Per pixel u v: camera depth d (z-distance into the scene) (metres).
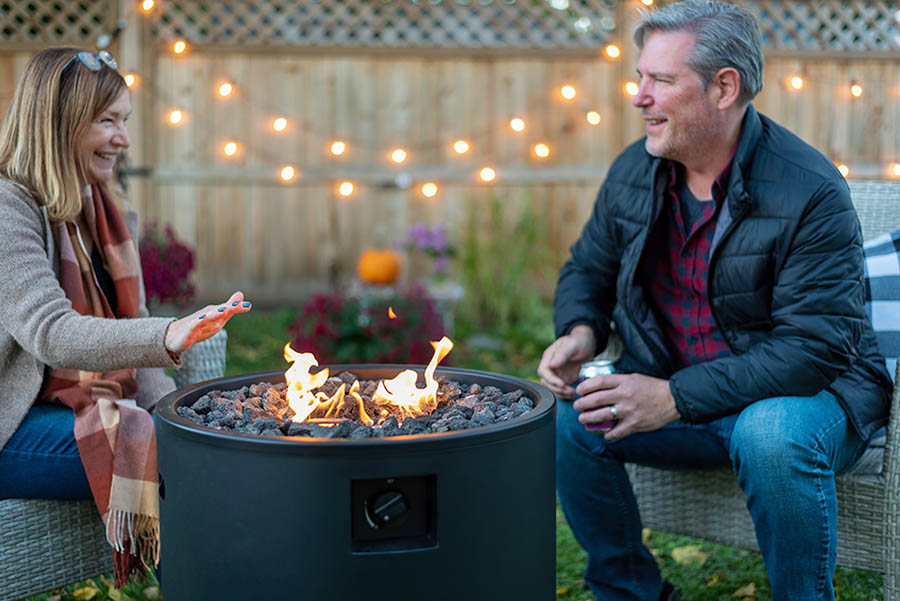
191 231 5.45
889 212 2.16
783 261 1.74
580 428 1.92
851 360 1.71
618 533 1.94
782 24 5.26
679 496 1.94
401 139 5.44
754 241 1.75
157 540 1.76
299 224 5.49
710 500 1.91
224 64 5.32
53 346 1.63
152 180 5.35
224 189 5.44
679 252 1.93
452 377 1.81
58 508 1.76
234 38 5.29
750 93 1.79
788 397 1.69
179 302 4.30
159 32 5.25
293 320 4.41
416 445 1.26
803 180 1.72
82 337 1.62
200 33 5.50
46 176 1.74
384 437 1.27
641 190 1.95
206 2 5.25
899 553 1.68
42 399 1.82
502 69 5.40
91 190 1.95
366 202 5.48
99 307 1.87
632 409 1.71
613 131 5.44
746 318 1.82
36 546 1.74
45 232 1.79
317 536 1.26
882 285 1.97
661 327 2.00
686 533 1.95
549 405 1.48
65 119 1.76
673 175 1.90
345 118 5.41
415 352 3.94
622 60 5.33
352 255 5.52
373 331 3.94
